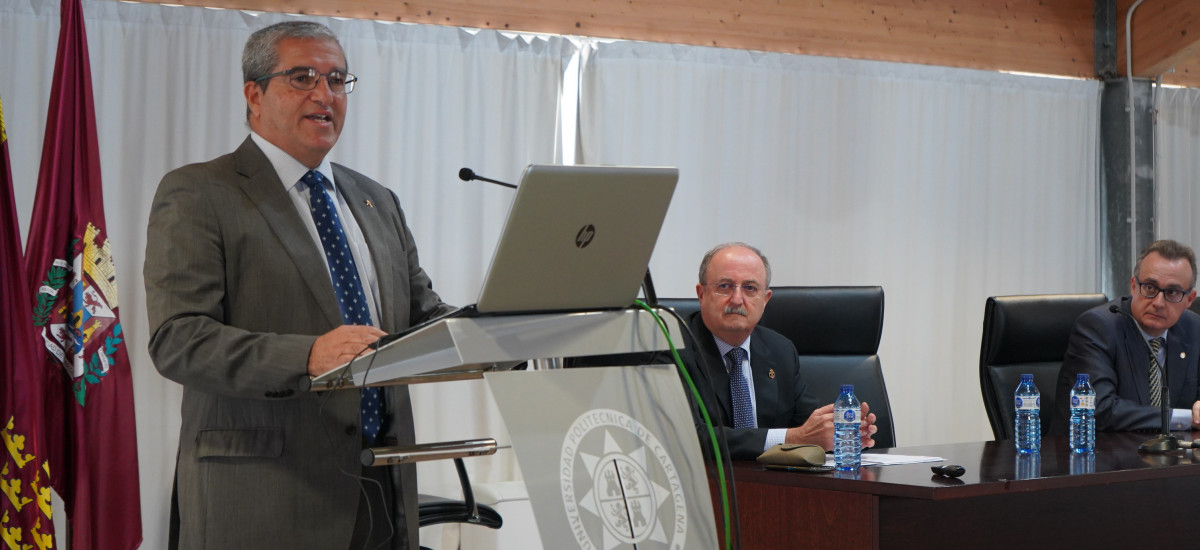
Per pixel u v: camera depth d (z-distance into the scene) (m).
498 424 4.15
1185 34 5.25
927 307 5.06
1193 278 3.33
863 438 2.40
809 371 3.11
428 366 1.36
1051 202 5.36
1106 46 5.50
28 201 3.64
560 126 4.38
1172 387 3.37
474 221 4.20
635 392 1.47
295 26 1.86
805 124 4.82
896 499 2.10
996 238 5.23
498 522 2.73
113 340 3.17
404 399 1.91
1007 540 2.28
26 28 3.66
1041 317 3.46
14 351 2.81
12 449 2.79
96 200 3.17
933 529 2.15
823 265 4.84
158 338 1.64
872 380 3.14
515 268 1.31
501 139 4.27
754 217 4.71
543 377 1.39
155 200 1.78
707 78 4.63
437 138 4.17
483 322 1.33
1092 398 2.67
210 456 1.72
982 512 2.23
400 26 4.12
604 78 4.43
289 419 1.75
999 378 3.39
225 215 1.76
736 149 4.69
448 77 4.19
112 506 3.14
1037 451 2.63
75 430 3.09
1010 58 5.33
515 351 1.34
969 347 5.15
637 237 1.42
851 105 4.91
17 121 3.63
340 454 1.76
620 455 1.40
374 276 1.91
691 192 4.60
